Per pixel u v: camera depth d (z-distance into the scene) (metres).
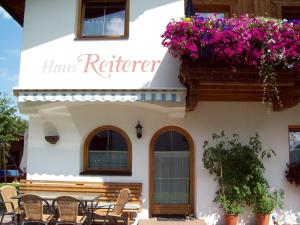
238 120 14.21
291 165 13.91
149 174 14.21
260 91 13.15
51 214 12.39
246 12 14.91
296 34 11.85
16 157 39.62
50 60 14.23
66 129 14.34
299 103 14.31
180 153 14.38
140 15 14.32
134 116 14.34
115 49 14.17
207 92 13.38
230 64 11.88
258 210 13.30
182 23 11.95
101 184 13.95
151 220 13.47
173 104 13.53
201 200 13.85
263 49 11.71
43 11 14.56
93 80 14.02
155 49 14.09
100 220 13.85
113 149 14.51
